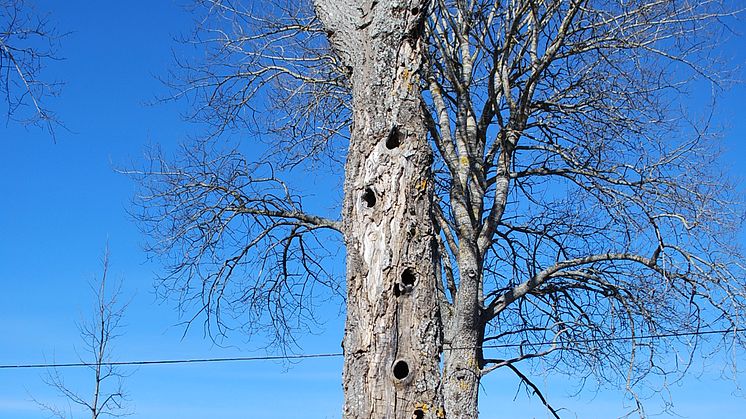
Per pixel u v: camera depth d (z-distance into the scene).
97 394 14.05
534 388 13.71
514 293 13.66
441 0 13.20
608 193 13.27
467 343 12.59
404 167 6.02
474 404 12.40
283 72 14.77
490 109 13.88
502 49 13.02
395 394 5.59
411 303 5.78
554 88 14.46
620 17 13.41
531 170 14.46
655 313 12.99
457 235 12.91
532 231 14.76
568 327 13.36
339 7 6.60
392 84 6.25
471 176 13.72
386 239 5.86
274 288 14.44
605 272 13.70
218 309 14.04
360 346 5.72
